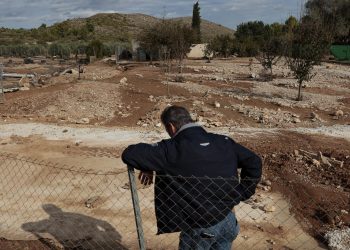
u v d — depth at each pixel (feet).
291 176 27.50
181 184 11.93
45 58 142.72
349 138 38.09
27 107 48.44
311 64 54.70
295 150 32.45
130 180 13.07
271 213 23.09
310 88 66.85
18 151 33.04
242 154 12.24
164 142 12.16
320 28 56.80
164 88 59.67
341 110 50.08
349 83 75.41
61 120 43.57
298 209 23.59
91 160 30.76
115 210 23.08
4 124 41.73
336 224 21.97
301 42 55.77
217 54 141.79
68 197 24.79
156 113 44.19
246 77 79.46
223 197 12.01
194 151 11.83
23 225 21.56
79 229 21.12
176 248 19.33
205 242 12.20
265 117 45.21
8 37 267.80
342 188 26.20
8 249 18.86
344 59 129.29
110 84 61.46
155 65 101.86
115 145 34.76
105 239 20.15
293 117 46.42
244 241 20.25
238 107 49.14
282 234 21.07
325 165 29.81
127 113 45.91
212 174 11.87
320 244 20.30
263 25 184.55
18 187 26.23
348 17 158.10
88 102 50.06
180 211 12.09
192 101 50.52
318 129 41.57
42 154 32.35
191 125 12.26
